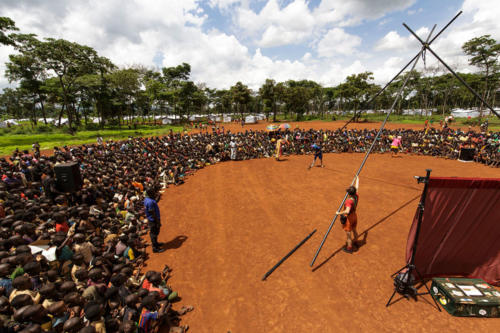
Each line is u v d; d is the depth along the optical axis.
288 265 5.98
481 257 5.08
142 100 70.88
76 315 3.87
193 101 81.56
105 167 12.59
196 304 4.82
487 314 4.30
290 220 8.54
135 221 7.81
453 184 4.57
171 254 6.63
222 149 21.33
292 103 75.12
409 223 8.12
